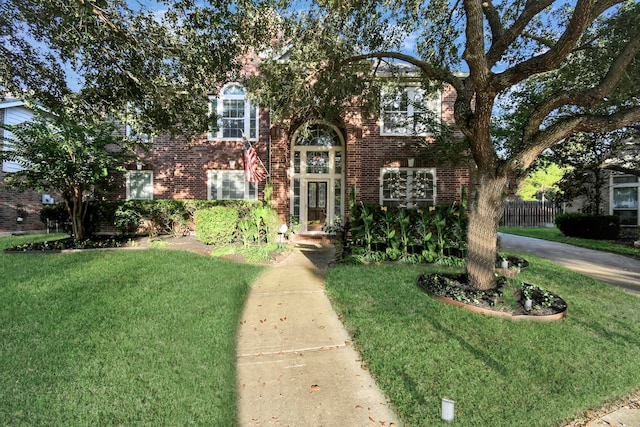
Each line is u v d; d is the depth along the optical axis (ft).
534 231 61.87
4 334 12.60
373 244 29.58
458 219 28.60
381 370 11.16
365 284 20.35
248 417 9.02
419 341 13.07
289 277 22.84
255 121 43.39
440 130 38.58
